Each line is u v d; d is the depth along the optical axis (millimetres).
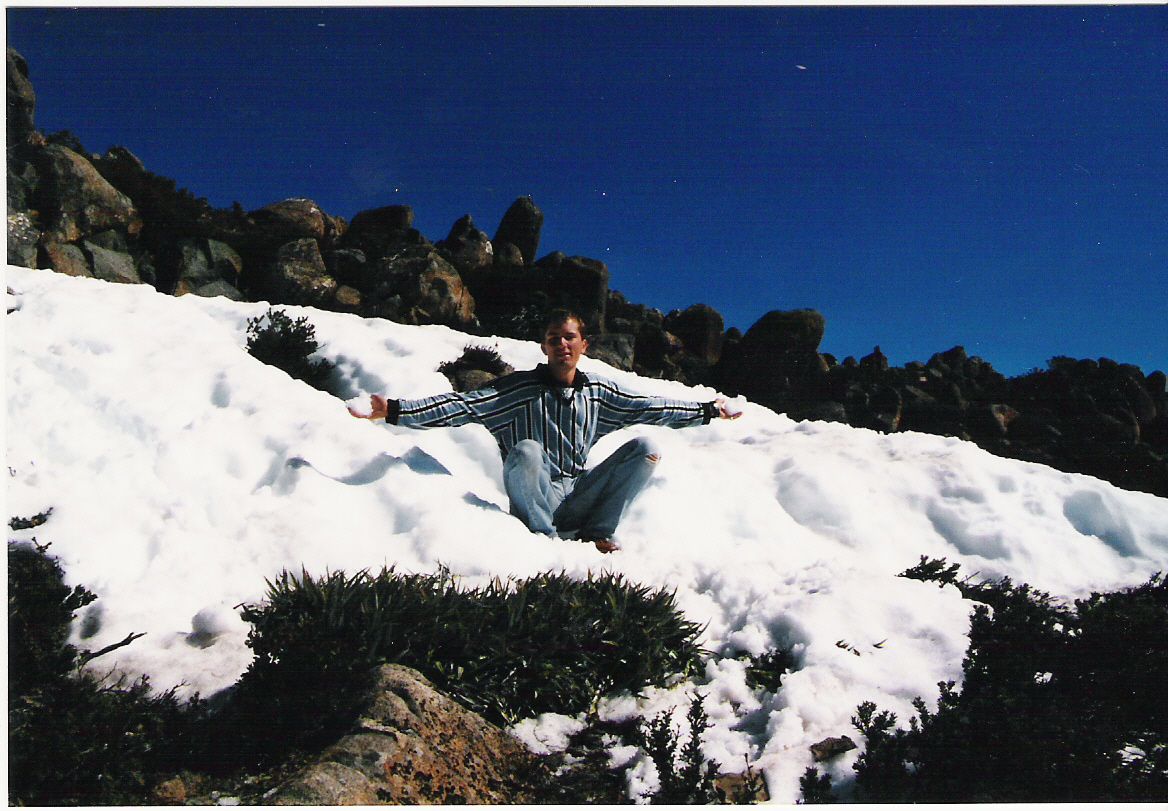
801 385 24141
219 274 18609
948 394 24812
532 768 3338
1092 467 22734
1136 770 3248
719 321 26609
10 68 16250
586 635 3951
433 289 20156
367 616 3641
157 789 2973
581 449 5590
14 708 3125
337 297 19219
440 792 3029
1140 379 27375
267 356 8430
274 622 3658
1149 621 4250
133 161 18422
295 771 3109
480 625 3814
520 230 25781
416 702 3283
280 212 20219
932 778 3166
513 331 21906
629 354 23453
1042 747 3166
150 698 3396
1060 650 4203
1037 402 25359
